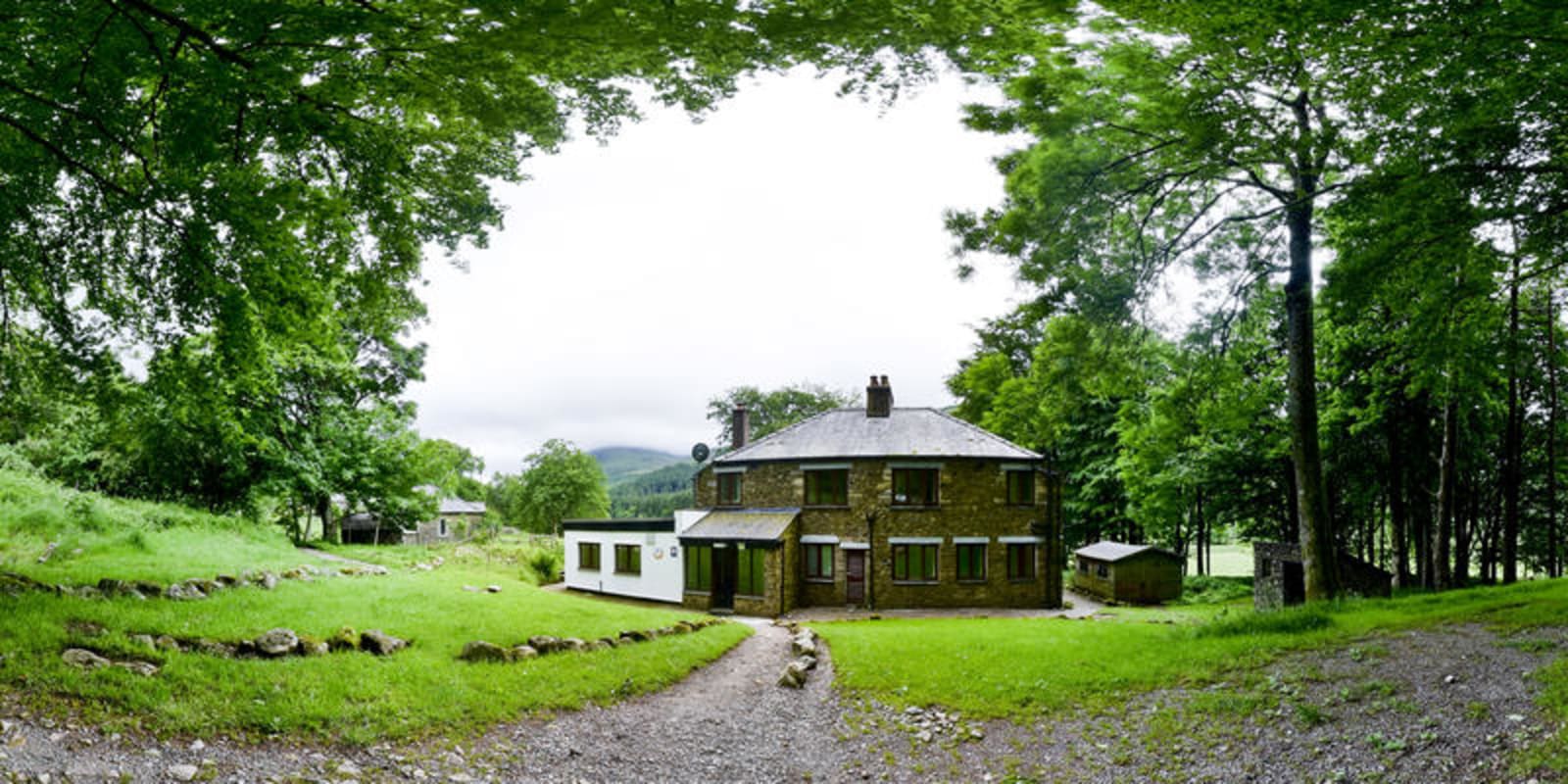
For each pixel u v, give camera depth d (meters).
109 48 7.13
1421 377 16.12
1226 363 19.69
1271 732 9.43
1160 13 8.49
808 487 32.78
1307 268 18.06
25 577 12.33
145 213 10.23
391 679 10.91
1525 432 28.77
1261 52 9.59
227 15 6.72
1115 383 19.41
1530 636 11.27
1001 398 23.39
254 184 9.16
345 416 34.78
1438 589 22.64
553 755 9.67
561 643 14.24
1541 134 10.38
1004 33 7.61
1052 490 32.66
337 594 15.95
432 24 7.07
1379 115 11.18
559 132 9.58
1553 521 25.41
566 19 6.71
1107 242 18.30
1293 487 30.95
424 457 38.38
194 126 7.76
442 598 16.97
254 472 29.70
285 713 9.14
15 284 12.02
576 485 65.50
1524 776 7.06
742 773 9.74
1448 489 22.62
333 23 6.71
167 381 12.43
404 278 12.88
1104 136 16.62
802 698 13.43
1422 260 12.86
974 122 14.99
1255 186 18.41
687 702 12.73
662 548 33.25
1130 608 31.28
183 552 18.88
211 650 10.84
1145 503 33.75
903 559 31.55
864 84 7.88
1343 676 10.80
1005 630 19.31
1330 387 26.77
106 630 10.51
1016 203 17.97
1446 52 8.31
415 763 8.70
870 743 10.96
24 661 8.84
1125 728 10.46
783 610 30.22
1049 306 18.14
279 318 11.43
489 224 12.23
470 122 10.49
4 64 7.64
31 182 9.48
